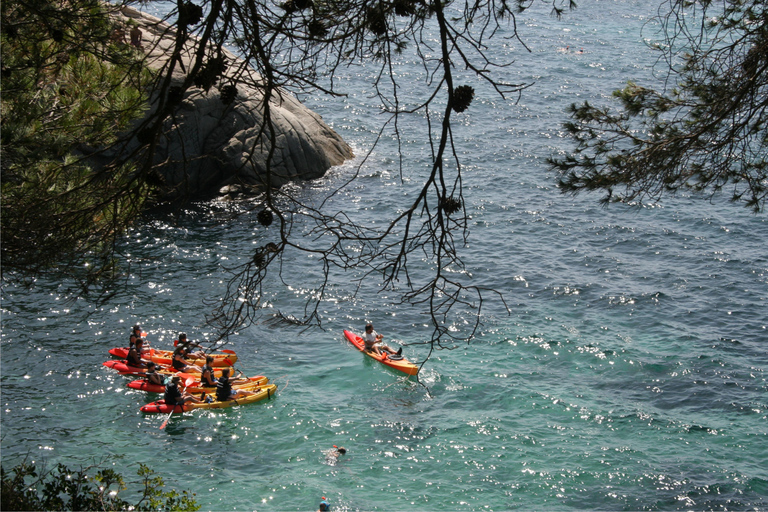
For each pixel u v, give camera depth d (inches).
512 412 690.2
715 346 823.7
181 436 641.6
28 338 781.3
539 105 1892.2
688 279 1007.6
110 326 820.0
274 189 229.8
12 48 323.0
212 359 756.0
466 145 1592.0
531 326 869.2
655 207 1278.3
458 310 904.3
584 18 2984.7
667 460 615.2
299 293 938.1
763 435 653.9
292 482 572.7
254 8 219.0
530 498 561.6
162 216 1131.9
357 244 1087.6
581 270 1037.8
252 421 670.5
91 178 238.1
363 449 626.8
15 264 293.3
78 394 693.3
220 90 220.4
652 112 390.0
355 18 226.5
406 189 1336.1
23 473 355.3
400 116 1770.4
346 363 785.6
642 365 779.4
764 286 987.3
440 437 647.8
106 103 330.6
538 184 1386.6
